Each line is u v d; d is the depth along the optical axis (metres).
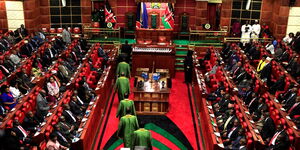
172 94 15.64
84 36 20.06
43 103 11.86
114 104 14.52
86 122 10.72
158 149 11.24
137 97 13.71
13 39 17.77
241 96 13.42
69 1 20.61
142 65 17.45
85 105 12.52
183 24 20.58
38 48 16.88
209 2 20.80
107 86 14.79
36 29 20.12
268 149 9.98
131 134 10.34
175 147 11.41
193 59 16.88
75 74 14.19
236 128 10.48
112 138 11.88
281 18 19.12
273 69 15.24
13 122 10.05
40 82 13.29
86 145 10.25
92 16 20.55
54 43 17.61
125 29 20.86
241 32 20.12
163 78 15.59
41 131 9.80
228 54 17.66
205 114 11.62
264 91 12.95
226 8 20.50
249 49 17.91
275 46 18.06
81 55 17.44
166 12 19.02
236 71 14.94
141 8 19.02
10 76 13.10
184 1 20.41
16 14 19.39
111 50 18.62
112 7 20.28
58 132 10.05
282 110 11.38
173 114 13.75
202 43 19.44
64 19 20.88
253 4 20.28
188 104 14.65
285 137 9.82
